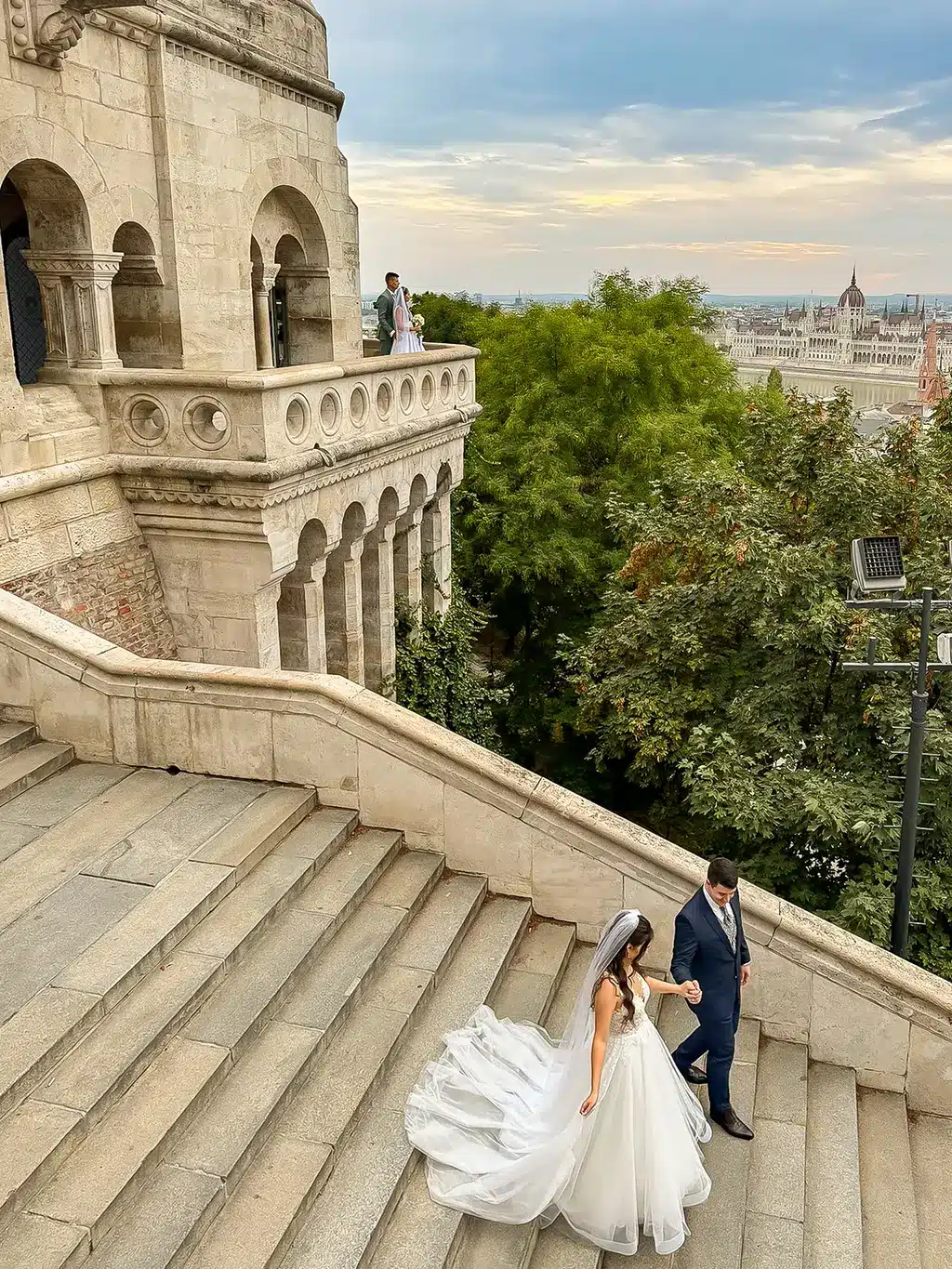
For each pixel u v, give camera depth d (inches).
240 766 318.3
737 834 561.0
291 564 467.5
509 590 1052.5
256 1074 216.2
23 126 400.2
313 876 283.3
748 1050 284.4
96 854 273.6
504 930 289.7
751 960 289.4
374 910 278.5
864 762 517.3
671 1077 213.5
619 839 295.1
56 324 444.5
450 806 304.5
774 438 629.0
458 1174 209.2
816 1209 237.0
